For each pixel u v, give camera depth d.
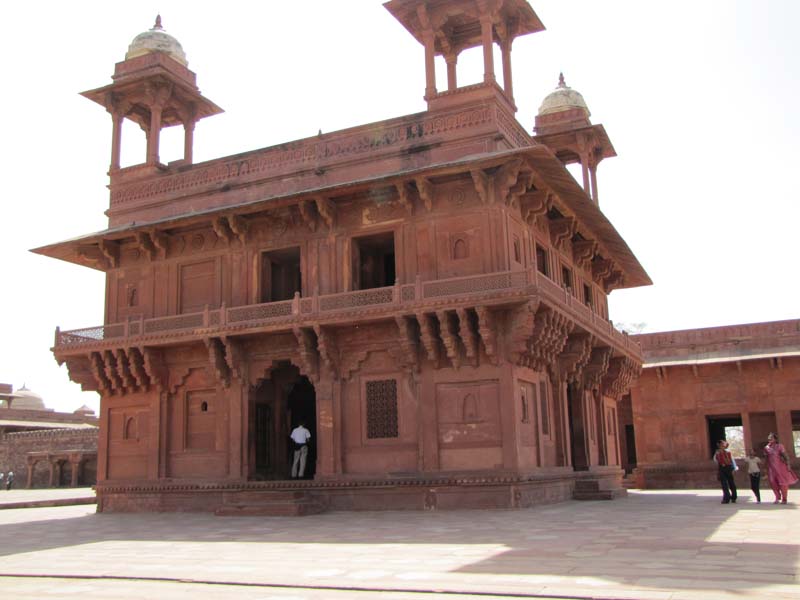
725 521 12.11
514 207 18.11
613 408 25.97
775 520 12.17
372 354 18.19
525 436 17.17
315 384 18.47
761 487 25.31
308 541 10.93
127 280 21.53
